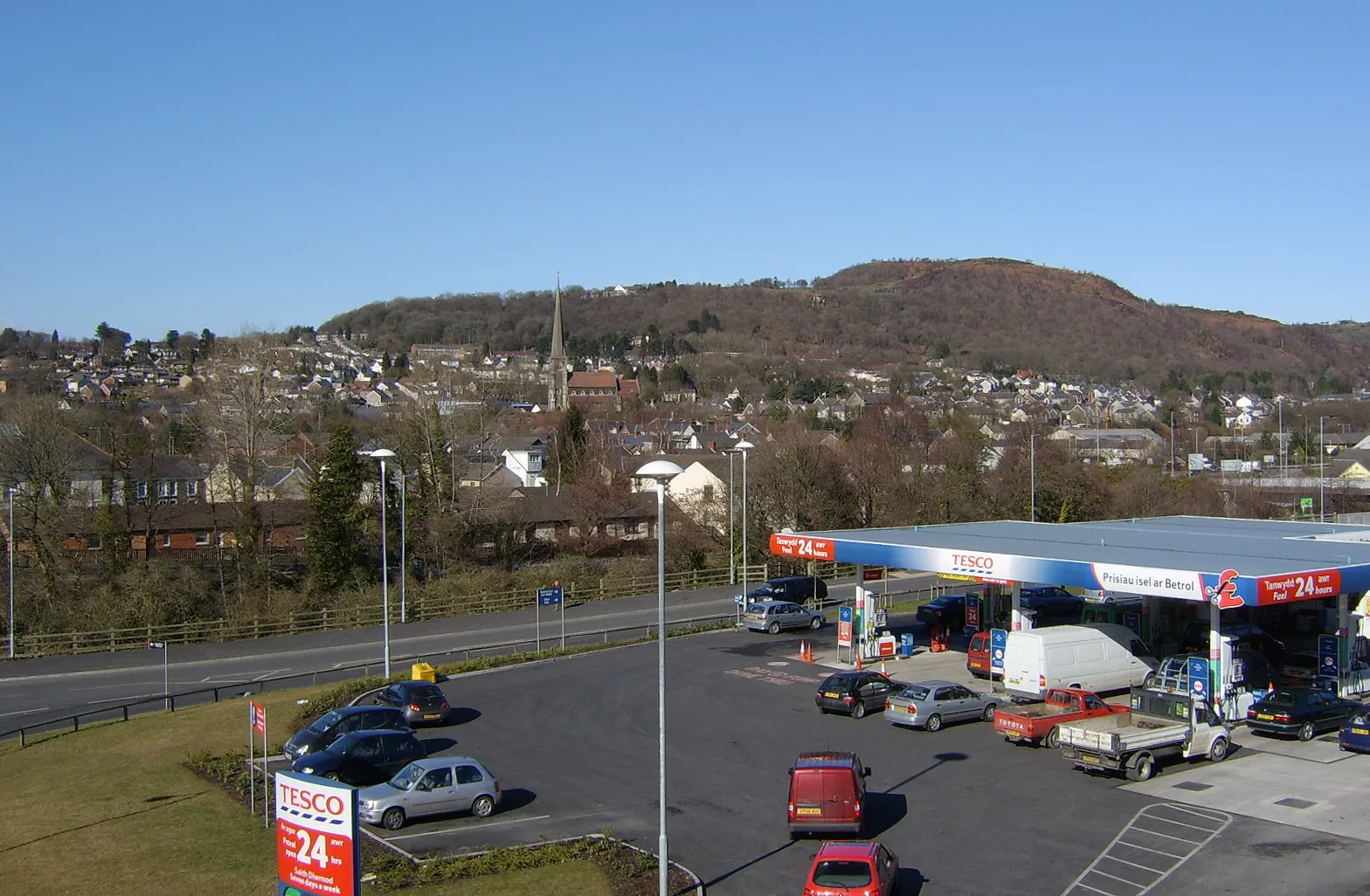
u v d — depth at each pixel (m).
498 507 73.62
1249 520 56.16
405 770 26.58
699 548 73.75
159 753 32.28
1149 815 25.19
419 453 73.69
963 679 40.72
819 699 35.94
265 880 22.53
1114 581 34.31
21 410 61.53
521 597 60.25
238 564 61.66
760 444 90.94
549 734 33.81
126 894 21.94
